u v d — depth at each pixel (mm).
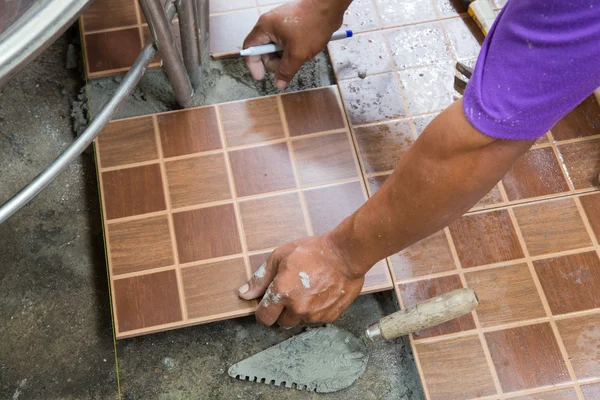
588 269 1768
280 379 1738
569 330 1705
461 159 1013
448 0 2135
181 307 1723
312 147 1900
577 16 770
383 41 2068
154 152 1884
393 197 1164
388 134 1926
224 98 2014
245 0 2113
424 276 1768
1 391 1786
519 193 1857
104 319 1865
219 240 1789
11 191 1984
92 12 2078
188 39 1697
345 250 1435
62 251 1924
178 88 1809
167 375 1802
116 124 1910
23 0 901
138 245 1779
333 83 2051
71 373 1810
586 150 1909
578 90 848
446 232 1812
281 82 1904
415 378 1754
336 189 1852
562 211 1834
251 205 1827
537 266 1773
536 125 908
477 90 916
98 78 2037
